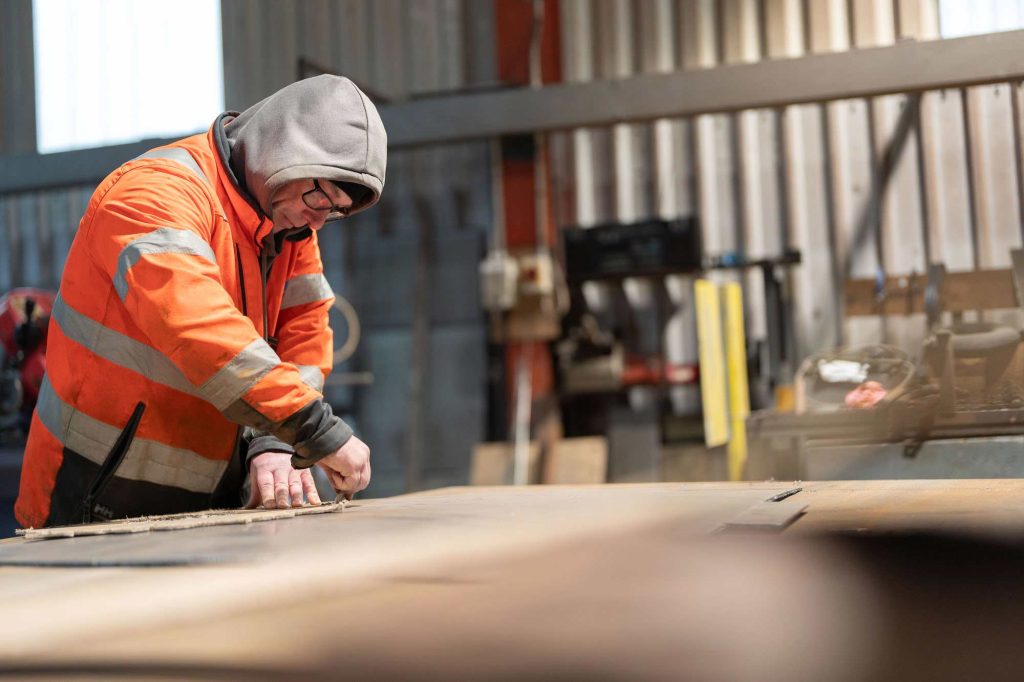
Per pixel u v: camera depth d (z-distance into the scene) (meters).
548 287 4.90
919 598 0.41
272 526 0.94
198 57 6.62
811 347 5.80
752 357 5.39
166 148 1.40
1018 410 1.95
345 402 6.15
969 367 2.25
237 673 0.31
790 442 2.48
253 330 1.21
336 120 1.39
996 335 2.25
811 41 5.88
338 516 1.04
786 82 3.75
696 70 3.90
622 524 0.81
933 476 1.99
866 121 5.81
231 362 1.18
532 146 5.00
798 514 0.84
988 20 5.60
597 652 0.32
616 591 0.45
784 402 3.96
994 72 3.40
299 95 1.41
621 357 5.23
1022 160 5.59
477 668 0.30
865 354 2.85
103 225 1.25
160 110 6.61
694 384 5.07
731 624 0.36
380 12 6.52
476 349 6.04
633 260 4.92
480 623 0.38
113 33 6.68
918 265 5.73
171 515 1.18
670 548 0.62
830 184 5.84
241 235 1.42
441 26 6.45
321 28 6.57
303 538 0.78
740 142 5.96
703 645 0.33
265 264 1.49
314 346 1.62
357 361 6.17
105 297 1.35
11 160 4.58
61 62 6.73
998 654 0.31
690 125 6.02
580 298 5.21
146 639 0.38
